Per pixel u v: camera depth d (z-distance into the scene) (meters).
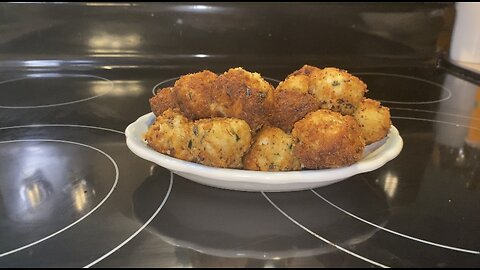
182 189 0.34
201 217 0.30
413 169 0.39
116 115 0.50
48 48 0.65
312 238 0.28
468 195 0.35
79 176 0.35
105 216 0.30
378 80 0.67
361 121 0.35
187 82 0.34
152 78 0.64
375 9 0.71
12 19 0.63
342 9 0.70
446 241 0.28
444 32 0.74
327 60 0.72
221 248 0.27
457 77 0.70
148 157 0.31
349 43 0.72
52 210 0.30
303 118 0.32
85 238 0.27
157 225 0.29
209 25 0.67
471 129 0.49
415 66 0.74
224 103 0.32
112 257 0.25
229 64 0.69
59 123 0.47
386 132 0.36
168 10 0.66
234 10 0.67
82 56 0.66
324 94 0.34
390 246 0.28
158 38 0.67
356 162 0.31
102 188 0.33
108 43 0.66
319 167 0.31
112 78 0.63
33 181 0.34
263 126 0.32
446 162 0.41
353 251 0.27
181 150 0.31
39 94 0.56
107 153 0.40
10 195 0.32
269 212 0.31
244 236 0.28
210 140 0.30
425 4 0.72
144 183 0.34
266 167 0.31
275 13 0.68
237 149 0.30
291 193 0.33
